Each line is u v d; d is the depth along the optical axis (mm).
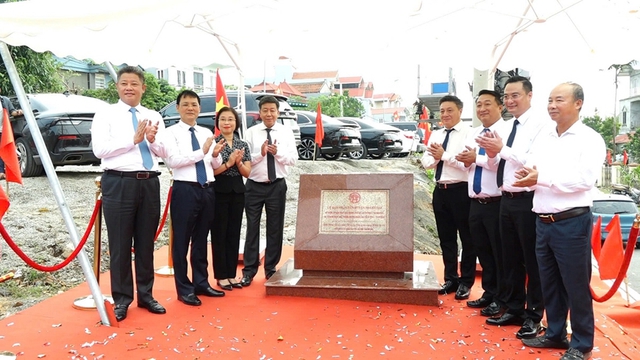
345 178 5320
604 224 13484
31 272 5418
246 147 5227
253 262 5438
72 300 4711
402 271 5000
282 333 4051
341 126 14680
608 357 3688
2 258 5539
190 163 4625
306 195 5328
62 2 4137
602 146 3441
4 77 13172
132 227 4309
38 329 3992
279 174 5422
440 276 5844
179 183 4680
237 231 5207
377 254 5000
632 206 14000
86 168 11352
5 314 4566
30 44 4461
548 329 3826
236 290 5164
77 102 9531
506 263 4215
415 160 16312
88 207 7738
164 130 4539
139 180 4234
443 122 5105
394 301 4812
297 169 12133
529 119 4086
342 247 5047
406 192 5219
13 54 13375
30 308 4465
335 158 15023
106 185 4195
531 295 4035
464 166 4719
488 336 4047
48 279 5430
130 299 4375
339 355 3658
